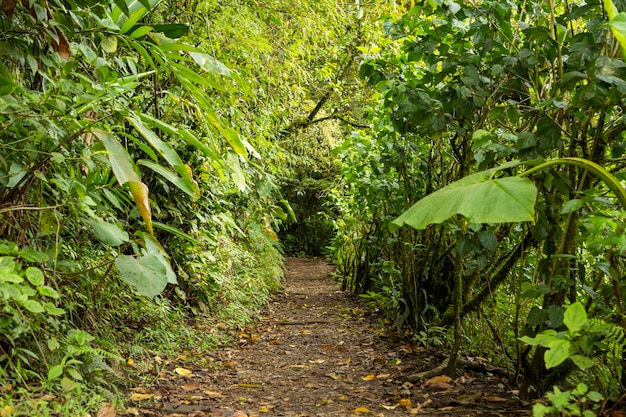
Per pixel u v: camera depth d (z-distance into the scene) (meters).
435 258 4.62
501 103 3.49
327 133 11.33
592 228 2.38
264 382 3.73
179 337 4.41
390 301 5.13
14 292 2.22
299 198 18.44
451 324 4.41
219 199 5.57
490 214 1.90
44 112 2.52
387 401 3.18
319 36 7.63
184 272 5.12
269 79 6.47
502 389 3.22
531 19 3.66
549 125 2.77
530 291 2.66
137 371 3.40
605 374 3.07
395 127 3.99
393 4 6.18
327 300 8.14
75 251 3.33
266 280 8.67
